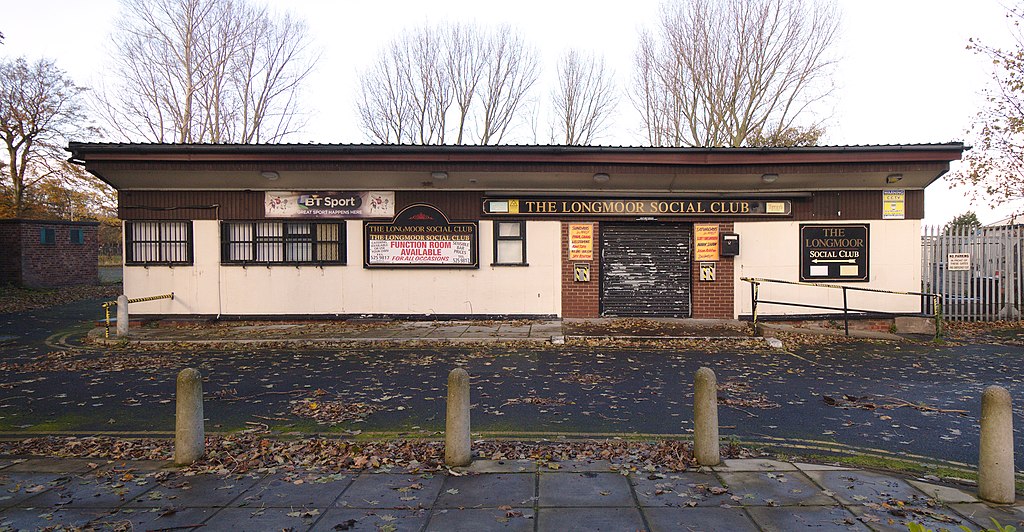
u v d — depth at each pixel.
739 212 13.55
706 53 27.20
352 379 8.38
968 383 8.12
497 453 5.21
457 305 13.80
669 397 7.36
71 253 27.38
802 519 3.86
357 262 13.86
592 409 6.81
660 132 28.98
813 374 8.66
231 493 4.31
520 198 13.71
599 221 13.80
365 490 4.37
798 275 13.57
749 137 27.31
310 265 13.83
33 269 25.50
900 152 12.23
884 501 4.14
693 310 13.83
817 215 13.53
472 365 9.30
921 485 4.48
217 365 9.41
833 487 4.41
